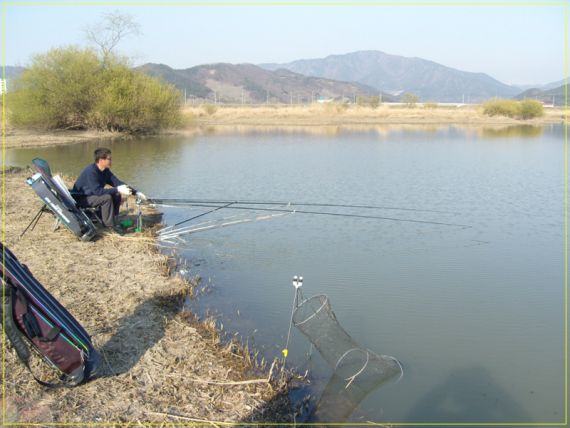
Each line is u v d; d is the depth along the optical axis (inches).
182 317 299.9
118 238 434.3
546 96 7652.6
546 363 276.4
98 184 441.4
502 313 335.9
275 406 225.8
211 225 520.4
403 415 231.0
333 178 818.2
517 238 504.1
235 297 345.7
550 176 862.5
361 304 344.8
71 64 1544.0
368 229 526.9
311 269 408.8
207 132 1802.4
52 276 340.2
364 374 257.1
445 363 273.4
